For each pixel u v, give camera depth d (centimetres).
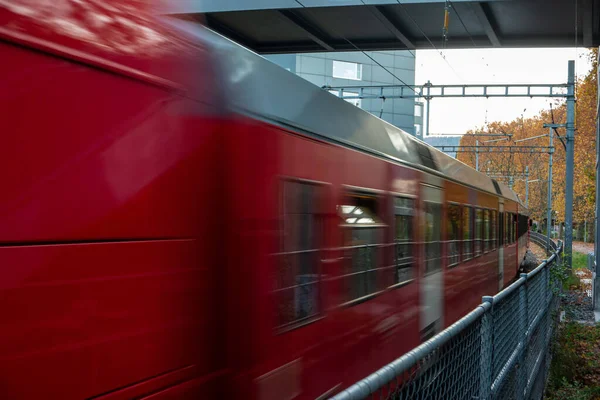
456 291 991
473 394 429
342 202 566
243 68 435
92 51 303
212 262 377
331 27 1848
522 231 2478
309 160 507
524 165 7162
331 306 534
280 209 456
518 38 1978
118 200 311
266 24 1789
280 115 467
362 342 599
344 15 1730
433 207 869
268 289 434
